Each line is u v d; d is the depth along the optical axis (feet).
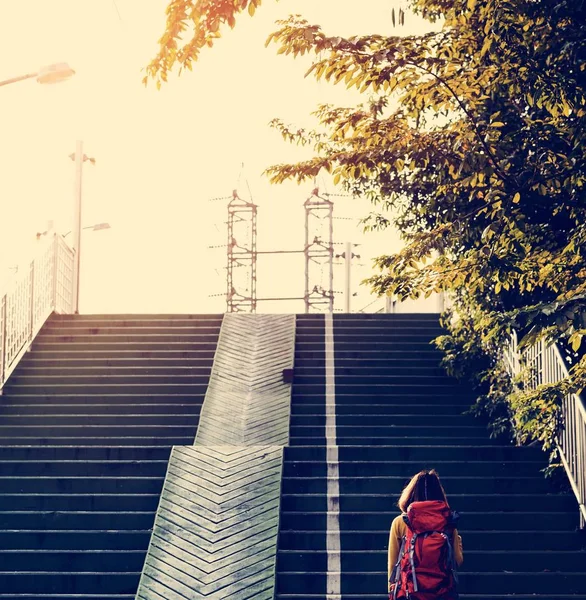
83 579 31.68
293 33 27.17
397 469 37.42
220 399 46.32
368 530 34.09
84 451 39.40
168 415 44.57
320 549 33.17
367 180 40.88
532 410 32.60
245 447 39.04
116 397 46.47
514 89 27.91
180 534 33.17
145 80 27.63
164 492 35.73
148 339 53.36
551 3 25.81
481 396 42.29
